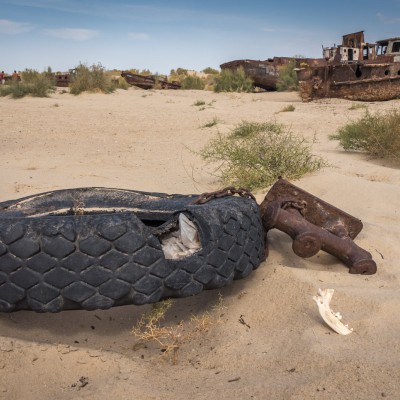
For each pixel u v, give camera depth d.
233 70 33.53
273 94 30.38
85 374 2.94
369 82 24.02
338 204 5.89
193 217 3.59
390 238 4.78
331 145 10.80
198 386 2.74
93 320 3.66
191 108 21.30
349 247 4.12
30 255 3.07
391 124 9.56
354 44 30.09
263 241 4.11
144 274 3.19
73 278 3.09
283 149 7.36
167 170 8.98
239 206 3.84
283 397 2.50
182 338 3.39
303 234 4.02
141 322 3.53
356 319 3.27
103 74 29.62
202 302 3.85
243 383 2.70
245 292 3.82
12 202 4.88
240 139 10.02
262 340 3.19
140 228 3.20
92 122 16.64
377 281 3.93
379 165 8.62
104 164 9.67
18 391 2.77
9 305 3.09
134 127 15.31
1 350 2.99
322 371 2.71
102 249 3.11
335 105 21.98
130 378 2.83
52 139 13.15
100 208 4.95
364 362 2.71
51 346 3.12
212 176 8.30
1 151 11.29
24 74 32.12
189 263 3.34
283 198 4.36
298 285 3.73
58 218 3.20
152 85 35.91
